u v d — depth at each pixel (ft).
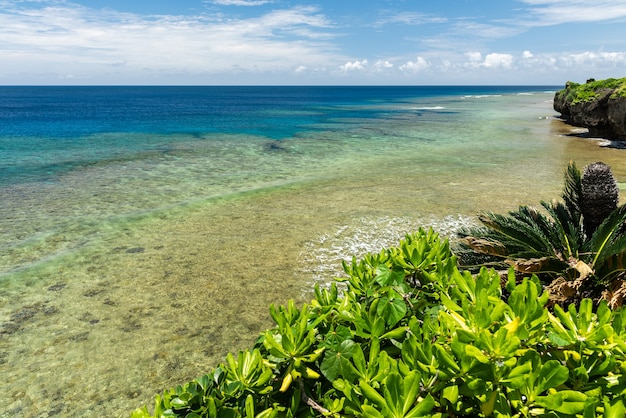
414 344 6.22
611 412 5.06
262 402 6.61
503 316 6.66
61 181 50.83
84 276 24.84
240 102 334.65
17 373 16.43
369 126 118.32
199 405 6.30
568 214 16.99
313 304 8.98
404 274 9.19
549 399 5.41
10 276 24.89
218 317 20.30
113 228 33.37
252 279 24.26
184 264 26.43
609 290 13.29
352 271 10.00
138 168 59.11
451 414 6.00
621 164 56.34
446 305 6.88
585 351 6.31
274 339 7.13
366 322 7.29
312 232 31.76
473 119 136.36
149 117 166.71
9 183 49.62
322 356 6.99
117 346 18.10
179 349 17.83
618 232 14.38
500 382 5.57
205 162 63.67
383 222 33.50
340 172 55.06
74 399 15.05
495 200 39.19
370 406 5.37
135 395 15.19
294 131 107.04
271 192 44.55
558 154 65.82
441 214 35.14
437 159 63.62
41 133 105.81
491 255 15.99
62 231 32.73
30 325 19.76
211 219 35.42
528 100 288.51
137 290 23.08
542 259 14.28
